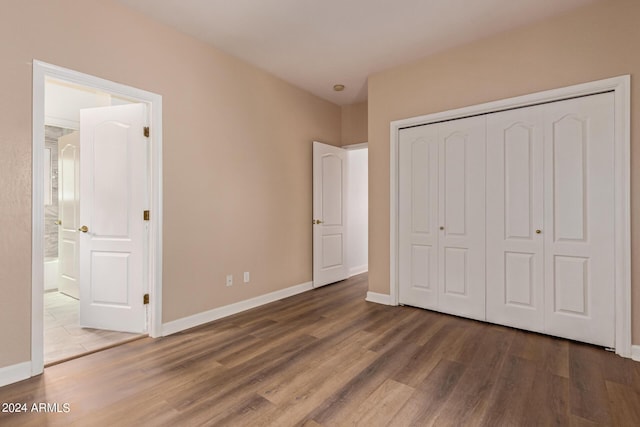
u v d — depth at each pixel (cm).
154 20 272
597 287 254
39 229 211
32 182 209
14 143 201
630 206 237
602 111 252
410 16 268
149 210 277
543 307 279
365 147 479
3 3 197
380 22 277
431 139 342
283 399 184
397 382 202
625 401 181
